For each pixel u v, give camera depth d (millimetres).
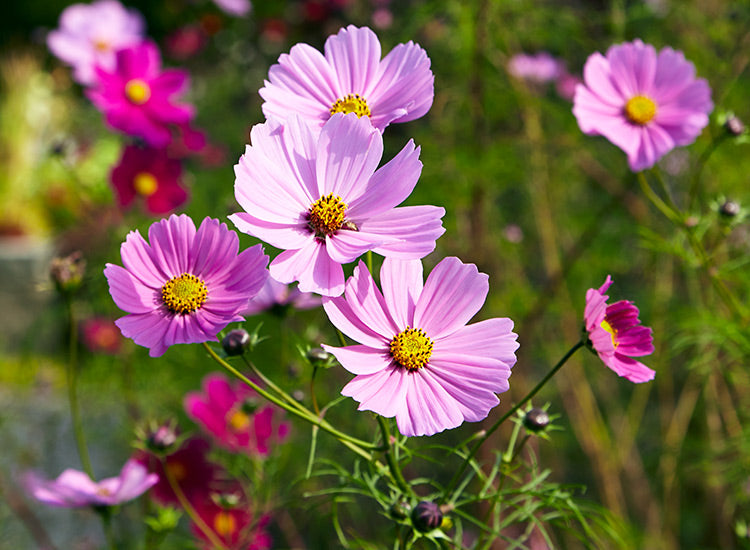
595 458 1265
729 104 1247
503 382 634
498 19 1198
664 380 1279
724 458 1208
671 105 872
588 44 1280
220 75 2475
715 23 1251
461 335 647
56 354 1751
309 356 707
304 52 679
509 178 1245
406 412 631
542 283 1479
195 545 905
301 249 638
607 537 971
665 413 1293
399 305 648
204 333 642
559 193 1435
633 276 1430
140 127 1134
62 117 3232
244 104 2357
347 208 646
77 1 5297
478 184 1210
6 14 5230
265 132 645
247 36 2424
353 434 1042
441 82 1305
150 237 654
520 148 1299
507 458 709
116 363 1312
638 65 875
